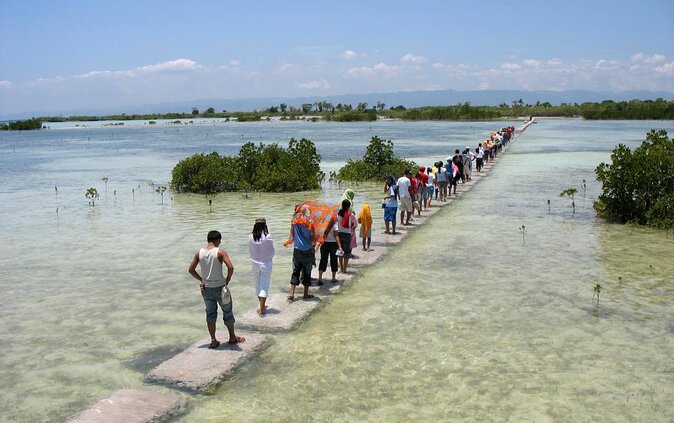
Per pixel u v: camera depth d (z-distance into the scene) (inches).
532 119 4153.5
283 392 255.6
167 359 297.3
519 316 348.8
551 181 1057.5
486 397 247.3
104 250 557.0
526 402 242.2
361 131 3452.3
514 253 511.5
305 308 365.7
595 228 624.7
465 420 228.2
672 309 357.4
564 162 1417.3
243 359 289.9
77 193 1016.2
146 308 382.0
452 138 2529.5
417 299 384.8
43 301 399.5
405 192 642.8
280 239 590.9
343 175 1138.0
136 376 277.7
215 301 299.3
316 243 402.6
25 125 5418.3
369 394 252.1
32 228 681.0
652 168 634.2
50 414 243.1
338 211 442.3
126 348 313.6
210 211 799.1
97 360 298.0
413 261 486.9
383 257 503.2
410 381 264.1
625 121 4308.6
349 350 301.3
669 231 604.4
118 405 239.9
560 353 292.7
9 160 1865.2
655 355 288.7
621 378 263.3
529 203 808.9
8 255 539.5
